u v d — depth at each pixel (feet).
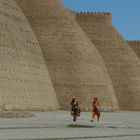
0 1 254.27
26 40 269.23
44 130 114.42
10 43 250.78
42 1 292.61
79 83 281.74
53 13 290.15
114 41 355.77
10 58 247.09
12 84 244.22
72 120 165.48
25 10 293.23
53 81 283.38
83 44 292.40
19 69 253.03
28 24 280.31
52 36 287.07
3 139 88.33
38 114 215.10
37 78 268.82
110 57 354.13
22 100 250.37
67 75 282.56
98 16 355.97
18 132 105.91
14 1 273.95
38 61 275.39
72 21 294.66
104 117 207.10
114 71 353.92
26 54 263.70
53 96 280.10
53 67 283.79
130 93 354.54
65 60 284.20
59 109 280.51
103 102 292.81
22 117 177.06
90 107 281.74
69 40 287.28
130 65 358.43
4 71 239.30
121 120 179.63
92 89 286.25
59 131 112.68
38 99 264.72
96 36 353.92
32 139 90.27
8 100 238.48
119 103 353.92
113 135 105.50
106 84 300.81
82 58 287.07
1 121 143.74
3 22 250.37
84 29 354.54
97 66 296.71
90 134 106.32
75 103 161.17
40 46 286.05
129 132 116.57
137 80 358.23
